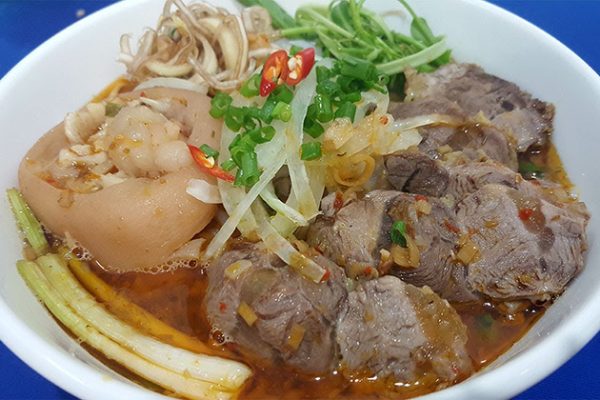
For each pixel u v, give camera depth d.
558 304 0.18
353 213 0.19
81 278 0.20
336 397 0.17
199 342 0.19
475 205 0.19
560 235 0.18
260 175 0.20
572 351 0.15
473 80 0.25
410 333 0.17
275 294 0.17
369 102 0.22
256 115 0.20
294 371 0.17
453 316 0.17
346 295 0.18
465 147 0.22
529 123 0.23
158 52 0.26
